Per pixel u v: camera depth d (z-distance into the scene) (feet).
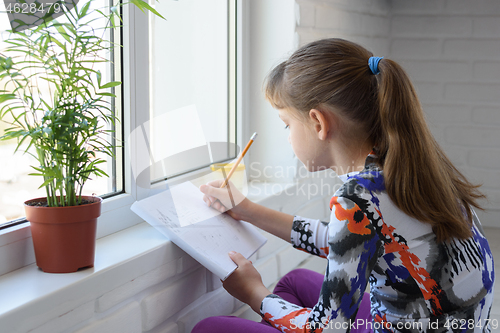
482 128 7.97
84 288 2.48
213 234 3.28
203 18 4.52
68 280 2.45
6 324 2.08
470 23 7.76
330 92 2.75
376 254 2.49
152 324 3.05
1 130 2.60
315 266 5.84
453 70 7.95
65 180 2.45
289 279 3.89
